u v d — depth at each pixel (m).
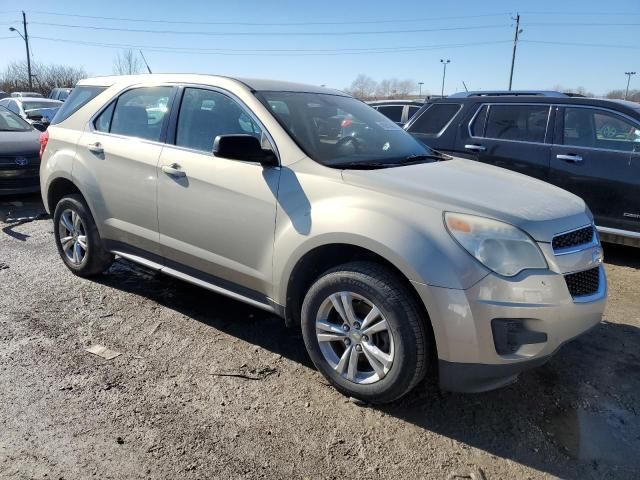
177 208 3.82
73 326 4.01
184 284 4.91
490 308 2.65
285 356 3.65
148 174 4.00
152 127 4.14
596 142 5.95
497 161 6.52
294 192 3.21
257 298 3.53
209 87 3.88
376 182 3.05
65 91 25.73
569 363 3.67
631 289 5.16
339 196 3.06
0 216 7.50
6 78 57.94
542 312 2.70
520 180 3.54
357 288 2.95
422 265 2.70
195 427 2.87
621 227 5.78
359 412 3.05
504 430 2.94
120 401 3.07
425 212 2.82
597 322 3.05
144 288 4.79
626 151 5.71
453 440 2.84
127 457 2.62
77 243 4.87
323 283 3.10
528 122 6.40
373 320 2.95
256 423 2.92
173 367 3.47
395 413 3.06
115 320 4.13
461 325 2.67
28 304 4.39
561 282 2.75
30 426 2.82
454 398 3.22
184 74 4.13
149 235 4.10
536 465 2.67
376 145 3.85
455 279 2.66
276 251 3.27
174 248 3.92
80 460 2.59
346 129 3.84
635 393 3.32
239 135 3.25
